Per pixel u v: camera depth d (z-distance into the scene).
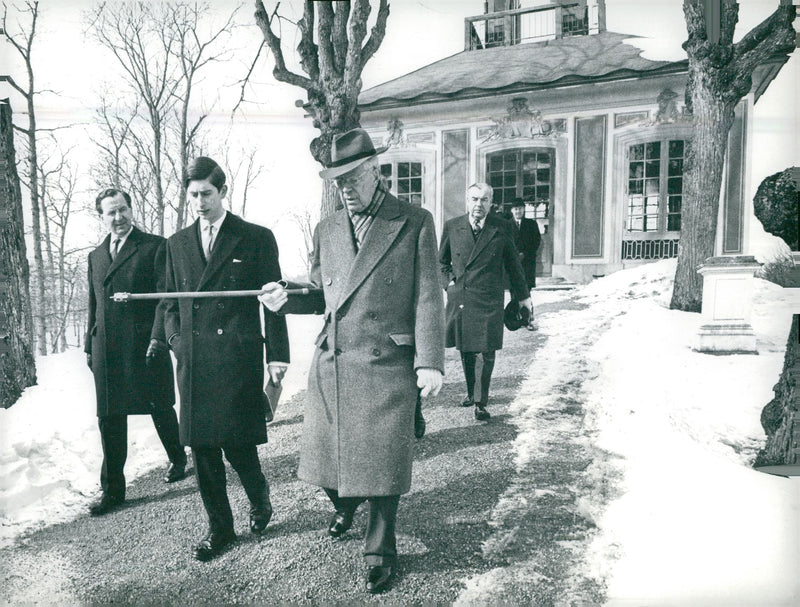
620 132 7.81
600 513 3.13
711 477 3.33
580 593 2.64
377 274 2.67
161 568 2.87
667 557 2.81
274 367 2.90
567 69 7.76
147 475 3.85
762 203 4.43
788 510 3.10
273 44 4.77
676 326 5.63
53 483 3.64
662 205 7.72
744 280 4.80
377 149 2.69
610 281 7.43
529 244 6.30
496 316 4.35
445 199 8.45
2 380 4.66
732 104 5.93
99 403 3.38
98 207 3.44
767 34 5.71
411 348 2.70
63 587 2.71
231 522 3.00
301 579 2.76
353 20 4.60
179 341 2.88
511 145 8.19
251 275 2.96
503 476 3.51
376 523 2.63
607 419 4.06
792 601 2.54
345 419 2.61
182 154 5.36
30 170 5.27
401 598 2.63
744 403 4.01
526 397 4.53
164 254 3.31
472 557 2.86
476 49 8.48
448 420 4.35
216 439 2.79
